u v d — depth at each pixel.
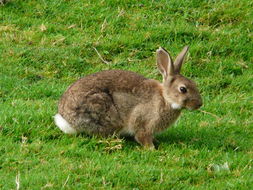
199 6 21.59
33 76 17.58
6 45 18.80
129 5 21.41
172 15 21.11
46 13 20.77
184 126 15.52
